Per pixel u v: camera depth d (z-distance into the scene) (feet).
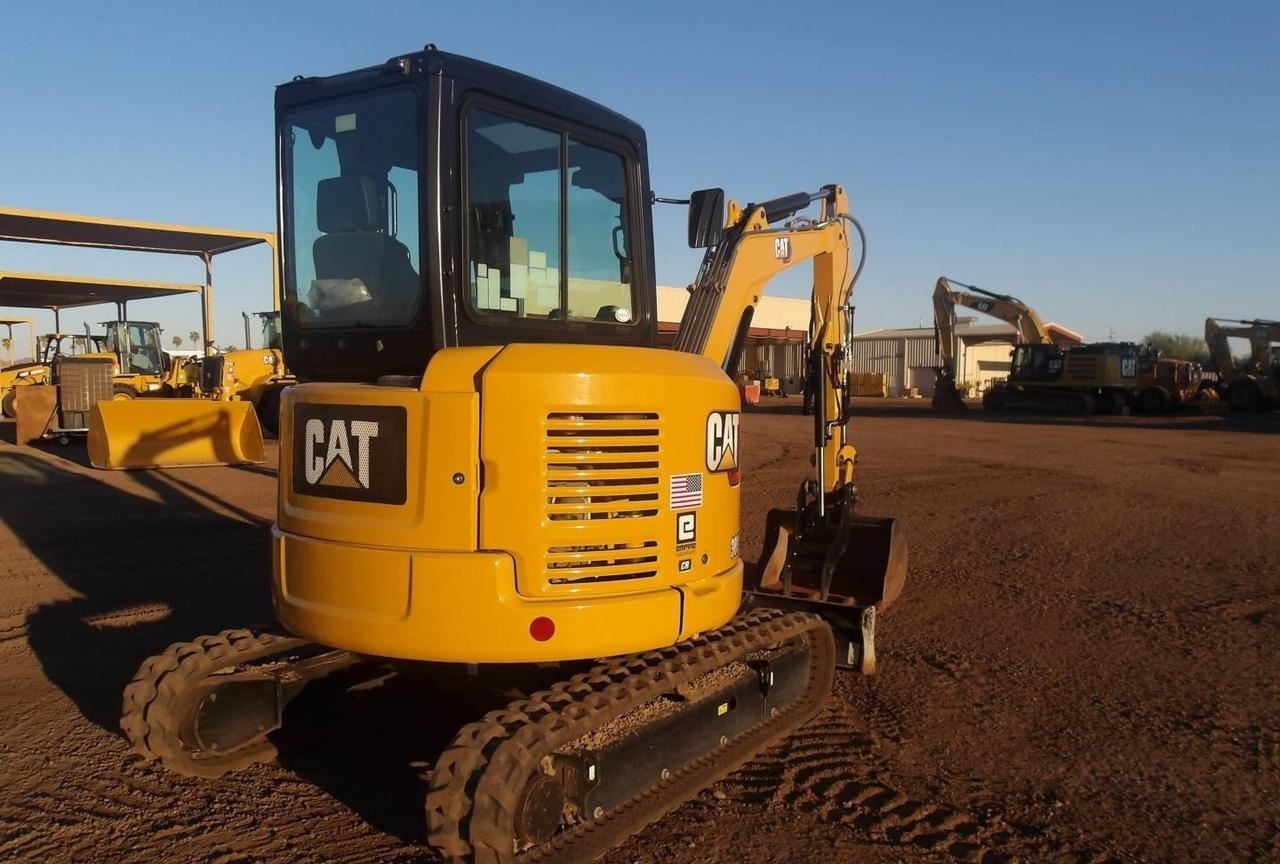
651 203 16.51
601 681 12.84
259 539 33.53
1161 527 37.35
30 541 32.86
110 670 20.16
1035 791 15.11
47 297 106.83
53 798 14.52
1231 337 119.44
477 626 12.17
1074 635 23.11
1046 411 119.03
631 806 13.14
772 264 18.95
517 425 12.25
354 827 13.73
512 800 10.78
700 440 13.70
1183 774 15.71
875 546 21.16
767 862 12.89
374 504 12.76
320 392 13.38
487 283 13.83
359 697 17.89
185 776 15.26
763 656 16.47
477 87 13.48
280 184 15.28
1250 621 24.29
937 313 122.11
